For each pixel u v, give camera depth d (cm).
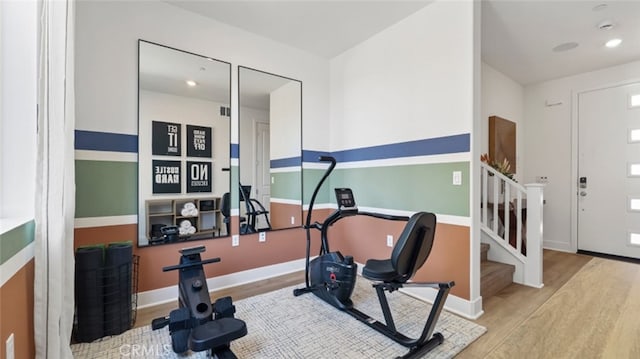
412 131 279
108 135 233
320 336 198
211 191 290
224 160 298
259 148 322
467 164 235
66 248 164
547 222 464
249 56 311
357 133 341
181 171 271
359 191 338
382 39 308
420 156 271
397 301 257
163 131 261
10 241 115
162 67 259
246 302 253
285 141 340
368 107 326
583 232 432
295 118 349
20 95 144
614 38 323
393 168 297
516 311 238
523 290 285
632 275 327
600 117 415
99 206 229
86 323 191
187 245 272
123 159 240
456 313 236
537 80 459
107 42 232
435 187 259
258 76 318
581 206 433
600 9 266
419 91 272
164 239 260
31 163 145
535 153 475
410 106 280
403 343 184
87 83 224
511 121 451
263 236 324
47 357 141
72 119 169
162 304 252
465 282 235
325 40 329
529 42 333
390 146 301
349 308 231
